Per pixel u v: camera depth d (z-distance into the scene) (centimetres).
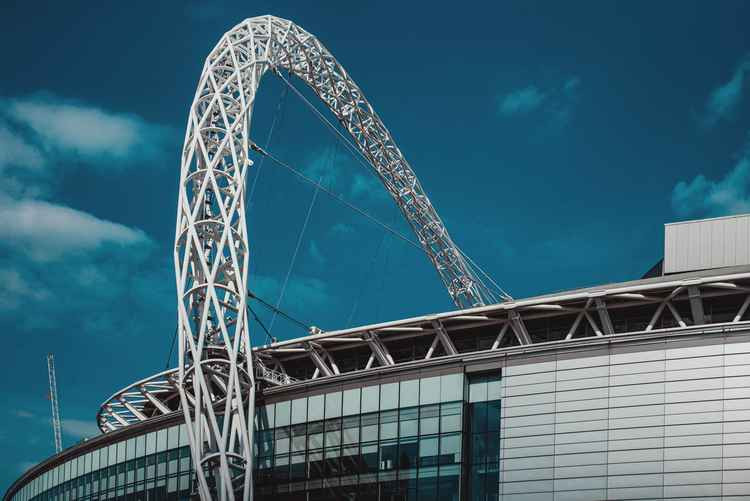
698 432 6262
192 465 8131
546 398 6700
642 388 6469
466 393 6988
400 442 7112
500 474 6706
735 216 8794
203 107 9025
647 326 7781
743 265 8206
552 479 6544
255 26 10156
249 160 8475
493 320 7988
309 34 11131
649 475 6300
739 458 6131
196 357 7506
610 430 6475
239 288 7769
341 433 7381
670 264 8862
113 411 10169
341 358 8775
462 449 6856
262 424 7781
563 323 8025
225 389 7869
